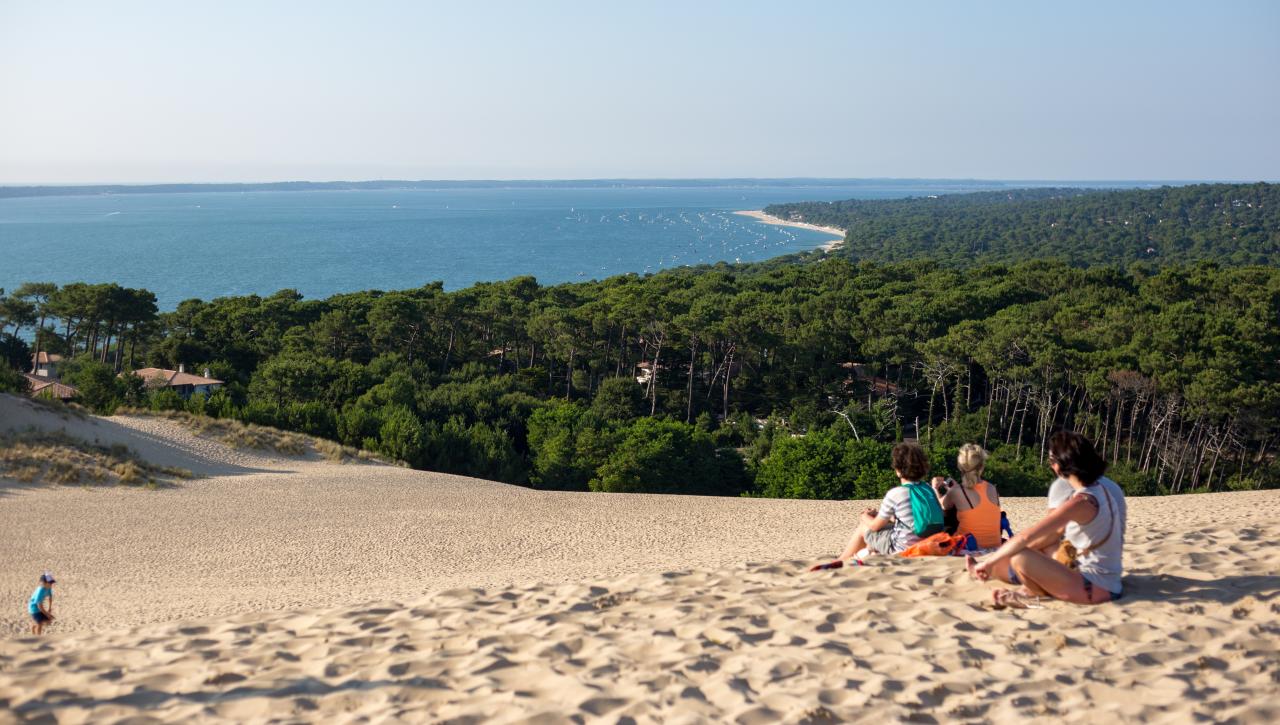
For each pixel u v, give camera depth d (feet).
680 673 17.53
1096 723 14.96
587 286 357.20
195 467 125.29
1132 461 187.73
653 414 226.58
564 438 171.42
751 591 24.97
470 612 24.17
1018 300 285.43
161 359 270.67
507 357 296.51
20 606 60.95
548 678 17.56
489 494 123.13
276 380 206.69
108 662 19.92
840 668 17.79
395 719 15.48
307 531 93.91
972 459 28.02
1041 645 18.85
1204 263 298.97
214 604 60.95
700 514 111.34
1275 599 21.16
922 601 22.36
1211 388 166.81
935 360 219.41
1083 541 21.47
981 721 15.21
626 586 26.96
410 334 275.39
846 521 105.19
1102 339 211.20
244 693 17.08
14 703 16.83
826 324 256.32
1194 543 30.07
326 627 23.11
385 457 156.35
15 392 135.64
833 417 211.82
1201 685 16.38
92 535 85.15
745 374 266.98
